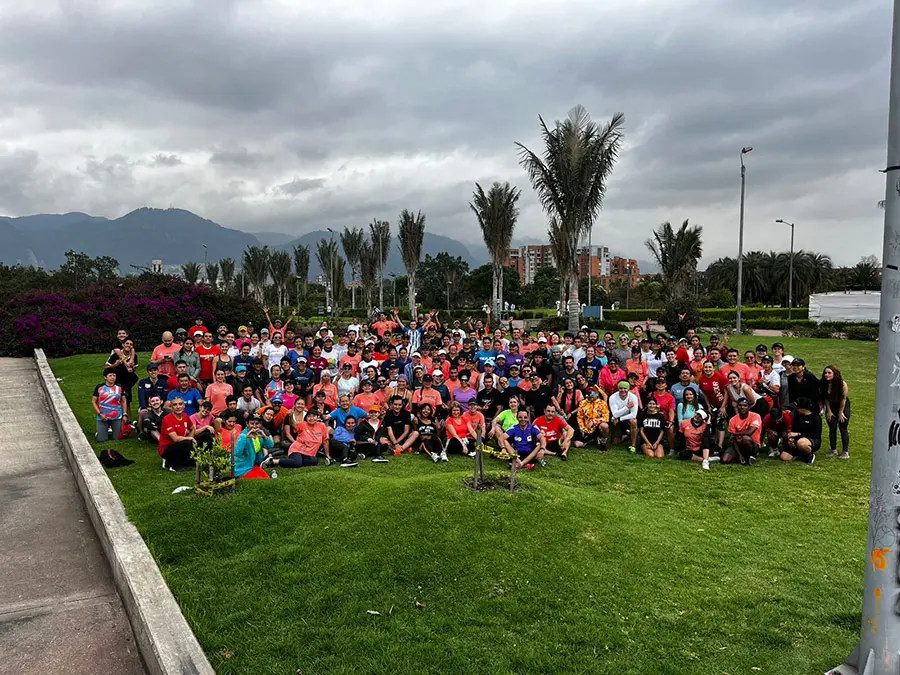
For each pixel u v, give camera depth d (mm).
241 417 9898
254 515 6227
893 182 3547
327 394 10867
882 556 3561
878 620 3584
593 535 5652
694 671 3979
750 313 47469
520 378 11461
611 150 23875
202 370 11633
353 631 4340
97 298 21719
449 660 4012
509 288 76250
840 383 10062
